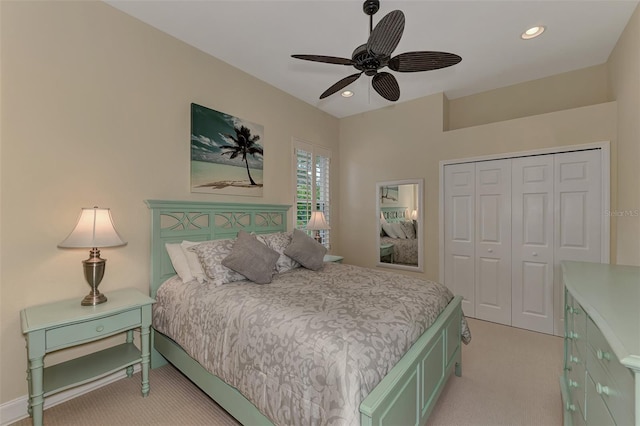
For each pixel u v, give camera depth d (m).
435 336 1.68
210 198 2.83
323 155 4.36
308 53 2.83
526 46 2.71
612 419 0.90
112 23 2.18
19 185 1.78
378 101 4.03
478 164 3.50
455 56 1.73
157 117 2.46
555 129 3.02
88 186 2.07
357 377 1.12
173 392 2.04
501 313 3.37
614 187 2.71
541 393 2.04
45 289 1.88
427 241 3.87
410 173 3.99
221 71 2.94
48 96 1.88
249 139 3.21
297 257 2.65
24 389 1.79
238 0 2.12
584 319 1.24
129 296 2.06
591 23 2.37
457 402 1.94
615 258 2.70
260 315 1.56
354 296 1.84
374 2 2.01
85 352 2.07
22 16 1.78
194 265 2.29
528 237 3.20
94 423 1.74
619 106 2.61
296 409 1.23
